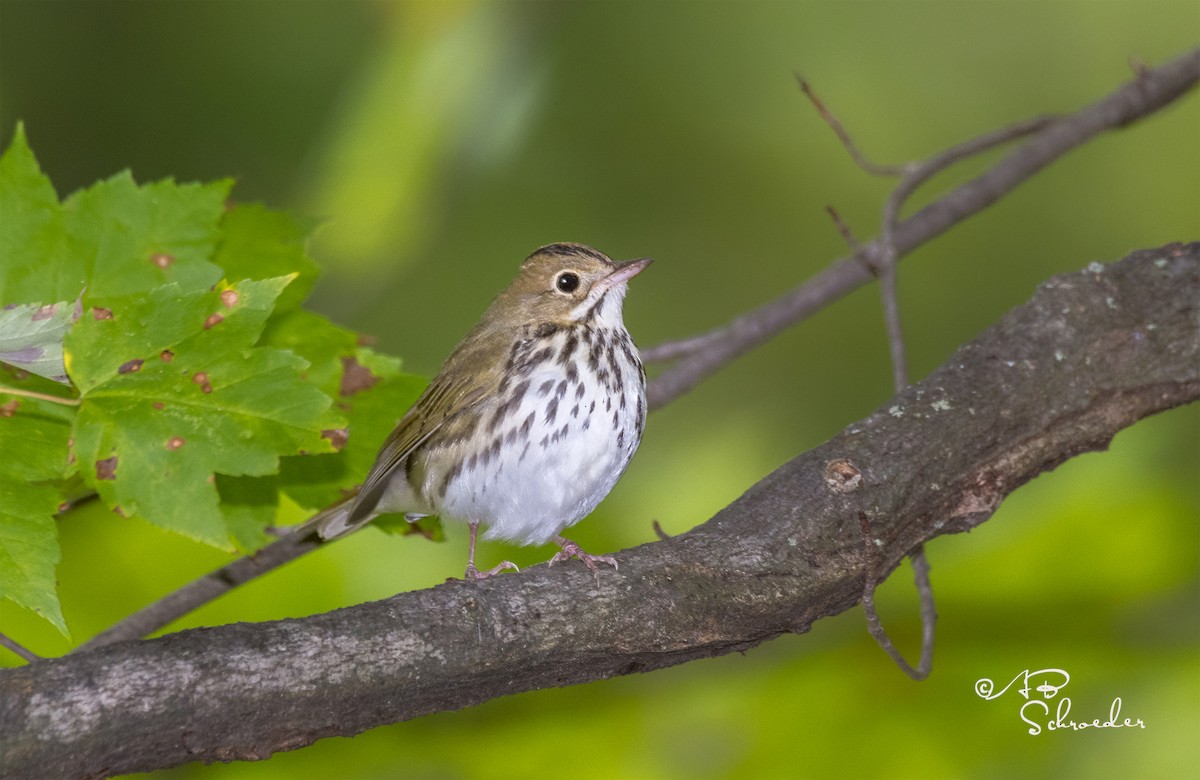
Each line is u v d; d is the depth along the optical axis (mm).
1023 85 18047
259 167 17734
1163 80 13719
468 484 10727
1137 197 18422
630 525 12500
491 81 14430
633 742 11367
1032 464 8969
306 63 17500
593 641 7613
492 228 18125
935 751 11109
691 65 18156
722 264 18578
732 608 7953
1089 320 9266
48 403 8125
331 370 9992
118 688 6508
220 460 7656
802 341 18469
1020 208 18578
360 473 10508
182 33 17578
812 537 8258
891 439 8742
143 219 9227
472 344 11039
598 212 18406
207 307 7691
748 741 11242
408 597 7367
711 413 17891
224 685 6680
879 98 18062
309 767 11344
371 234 14406
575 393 10648
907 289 18656
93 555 11547
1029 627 11367
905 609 11461
